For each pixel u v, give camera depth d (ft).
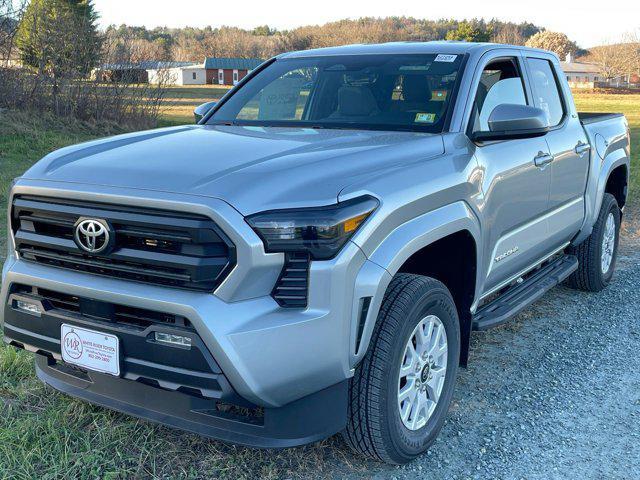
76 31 54.54
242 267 8.27
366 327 9.03
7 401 11.55
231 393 8.43
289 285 8.61
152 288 8.65
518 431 11.60
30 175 9.84
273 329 8.38
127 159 9.80
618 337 16.03
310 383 8.77
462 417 12.04
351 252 8.74
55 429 10.59
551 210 15.16
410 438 10.26
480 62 13.10
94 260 9.05
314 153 9.92
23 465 9.60
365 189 9.13
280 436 8.87
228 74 359.87
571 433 11.58
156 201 8.47
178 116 84.43
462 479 10.14
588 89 280.10
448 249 11.75
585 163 16.80
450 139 11.61
